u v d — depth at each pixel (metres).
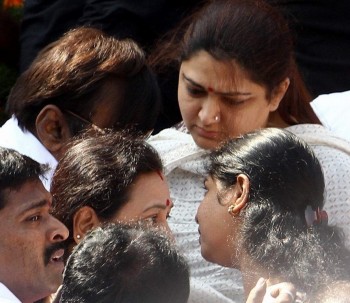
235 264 7.97
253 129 9.45
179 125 10.43
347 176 9.27
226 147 8.24
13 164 7.52
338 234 7.96
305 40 12.94
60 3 13.12
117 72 9.49
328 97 11.21
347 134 10.77
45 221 7.60
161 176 8.53
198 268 9.32
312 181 7.96
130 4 12.61
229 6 9.44
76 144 8.69
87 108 9.49
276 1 12.59
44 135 9.54
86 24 12.87
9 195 7.45
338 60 12.91
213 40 9.20
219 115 9.33
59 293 7.28
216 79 9.21
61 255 7.68
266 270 7.46
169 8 12.64
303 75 12.55
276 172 7.91
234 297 9.19
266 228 7.67
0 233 7.44
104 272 6.55
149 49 12.69
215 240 8.14
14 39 13.86
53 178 8.51
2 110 13.73
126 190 8.33
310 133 9.58
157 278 6.52
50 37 13.23
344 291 7.14
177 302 6.59
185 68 9.41
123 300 6.47
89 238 6.79
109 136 8.70
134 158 8.43
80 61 9.51
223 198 8.09
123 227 6.93
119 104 9.53
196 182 9.77
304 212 7.86
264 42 9.30
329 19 12.85
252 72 9.22
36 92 9.53
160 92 10.59
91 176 8.36
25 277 7.51
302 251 7.44
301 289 7.21
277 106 9.66
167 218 9.03
